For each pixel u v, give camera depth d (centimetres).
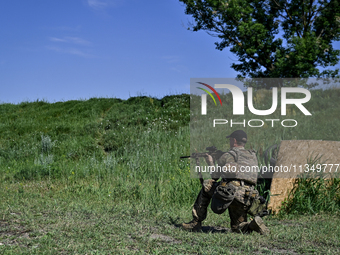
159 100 1852
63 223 470
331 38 2125
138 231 457
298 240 435
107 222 493
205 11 2130
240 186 450
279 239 437
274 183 600
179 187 755
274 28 2198
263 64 2162
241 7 2102
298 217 584
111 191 767
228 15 2100
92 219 508
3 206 570
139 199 710
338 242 424
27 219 477
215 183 478
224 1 2089
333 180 640
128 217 536
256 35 2102
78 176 962
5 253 340
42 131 1561
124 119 1577
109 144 1334
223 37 2188
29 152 1323
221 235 449
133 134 1395
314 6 2091
